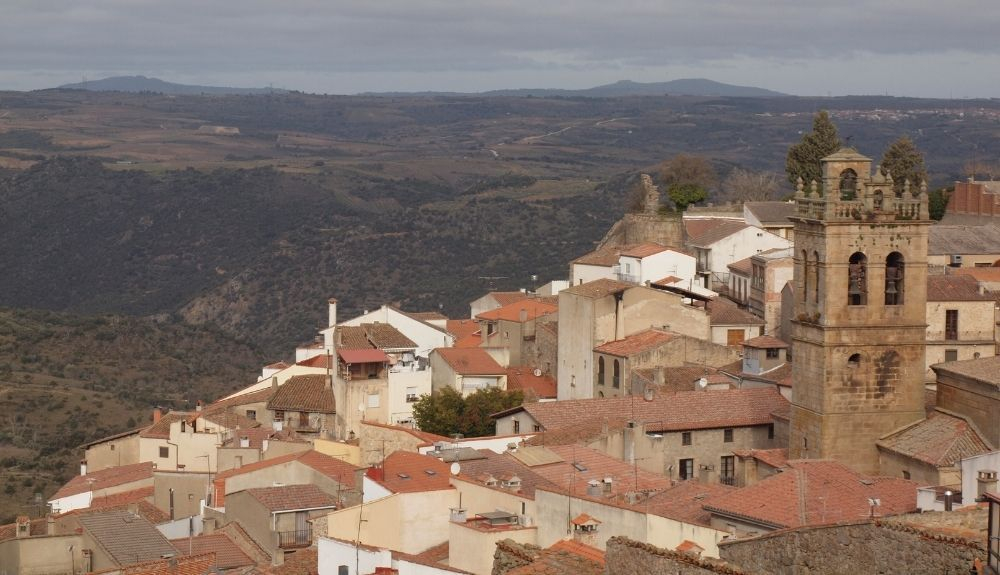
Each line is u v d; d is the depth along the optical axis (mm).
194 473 133625
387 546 87375
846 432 101188
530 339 168875
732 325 156125
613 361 146000
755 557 51719
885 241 100875
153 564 89875
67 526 108375
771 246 183875
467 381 157625
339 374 156625
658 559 45656
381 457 118250
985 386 96250
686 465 118312
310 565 84750
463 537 77062
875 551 47625
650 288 153500
